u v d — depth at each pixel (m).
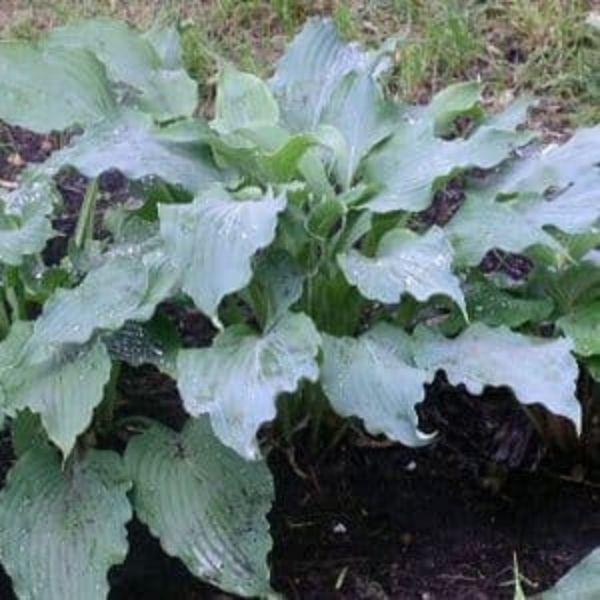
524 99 1.83
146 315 1.49
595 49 2.39
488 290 1.64
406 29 2.36
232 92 1.71
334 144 1.65
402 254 1.55
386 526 1.67
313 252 1.63
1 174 2.20
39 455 1.55
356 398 1.49
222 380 1.45
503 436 1.77
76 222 2.02
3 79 1.71
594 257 1.66
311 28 1.85
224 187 1.58
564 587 1.43
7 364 1.53
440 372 1.83
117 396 1.77
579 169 1.66
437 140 1.64
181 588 1.60
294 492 1.70
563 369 1.48
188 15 2.45
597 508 1.70
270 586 1.53
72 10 2.46
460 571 1.63
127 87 1.84
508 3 2.46
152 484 1.52
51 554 1.47
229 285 1.43
